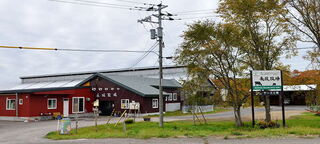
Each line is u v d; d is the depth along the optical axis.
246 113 38.53
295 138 14.02
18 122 30.17
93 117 35.97
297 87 22.41
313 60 20.81
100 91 39.53
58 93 34.34
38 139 17.03
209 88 22.42
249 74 21.66
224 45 21.05
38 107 32.59
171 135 16.05
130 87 36.81
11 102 33.84
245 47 21.02
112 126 22.94
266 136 14.82
